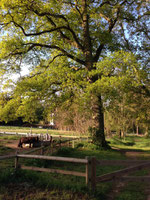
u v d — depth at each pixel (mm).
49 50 18906
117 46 18656
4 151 11648
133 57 13172
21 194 4641
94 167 4957
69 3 16984
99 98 14938
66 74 14172
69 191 4809
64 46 19172
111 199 4523
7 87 14508
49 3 14930
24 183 5363
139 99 17719
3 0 12734
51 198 4379
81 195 4625
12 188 5023
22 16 14789
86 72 14258
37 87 13359
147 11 17891
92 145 15906
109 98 12594
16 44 14242
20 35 15469
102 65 13227
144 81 15039
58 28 16312
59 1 15922
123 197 4555
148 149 18359
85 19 17781
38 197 4410
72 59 18562
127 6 18078
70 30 16906
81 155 11648
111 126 32531
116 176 4945
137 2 17531
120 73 13461
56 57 19625
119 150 15953
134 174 6625
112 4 18141
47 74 14664
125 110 24469
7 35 15266
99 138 16391
